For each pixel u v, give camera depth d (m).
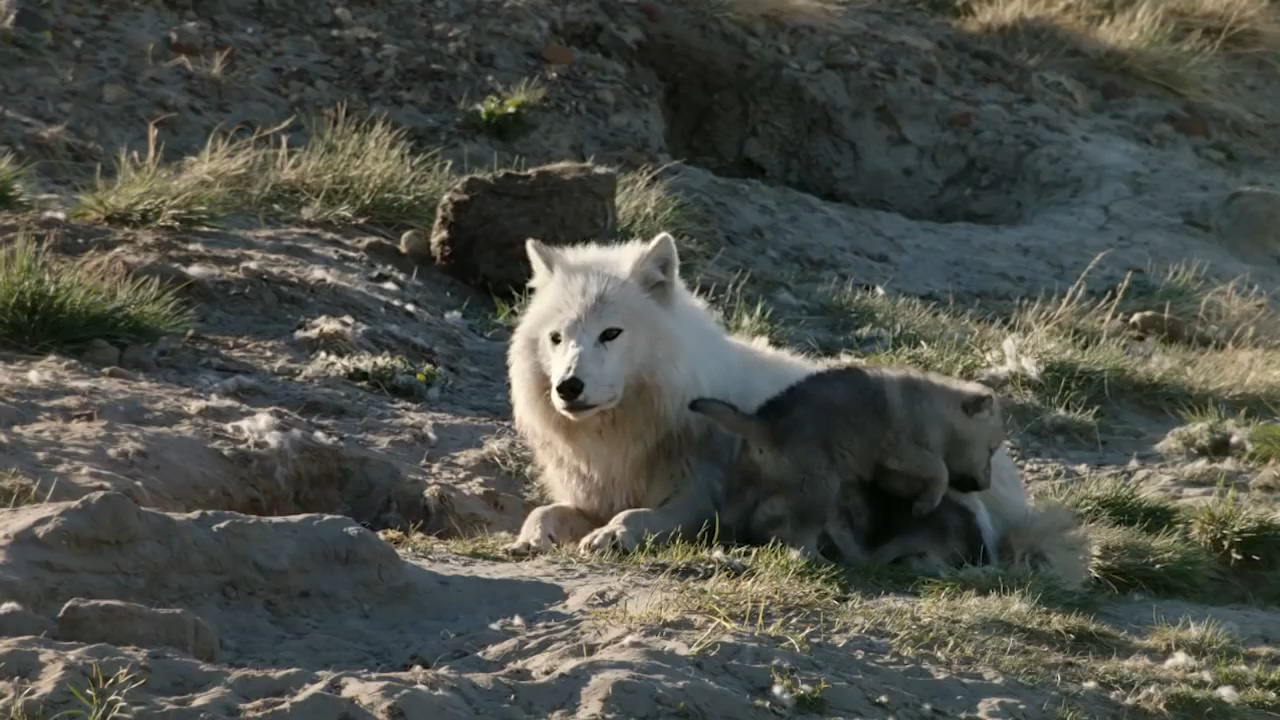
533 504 15.80
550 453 14.46
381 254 23.33
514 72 30.78
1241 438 20.83
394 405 17.91
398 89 29.39
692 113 33.94
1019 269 29.50
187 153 26.14
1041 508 15.05
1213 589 15.55
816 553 12.84
